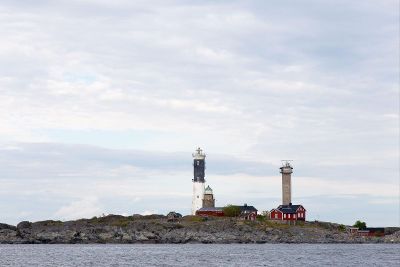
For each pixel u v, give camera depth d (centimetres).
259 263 17412
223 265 16600
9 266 16138
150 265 16538
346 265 16938
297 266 16562
